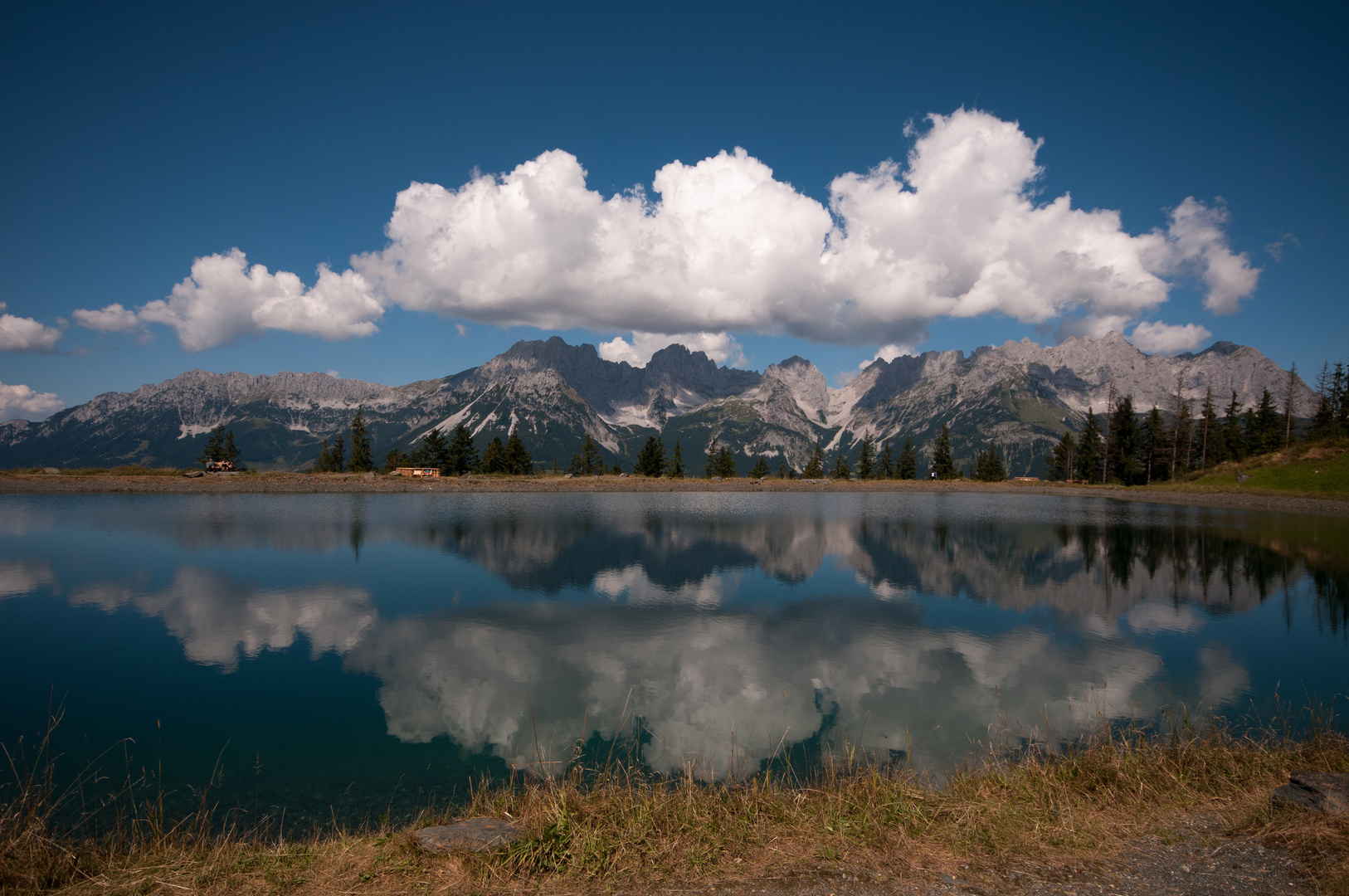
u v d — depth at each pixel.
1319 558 39.06
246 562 33.47
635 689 17.16
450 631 22.25
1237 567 36.03
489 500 73.44
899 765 12.37
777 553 39.53
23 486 73.44
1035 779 9.65
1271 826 7.40
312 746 13.45
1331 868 6.34
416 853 6.95
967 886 6.30
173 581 29.09
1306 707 16.06
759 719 15.22
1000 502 85.75
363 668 18.50
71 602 25.20
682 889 6.24
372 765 12.56
